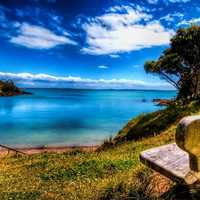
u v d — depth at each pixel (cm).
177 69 3106
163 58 3134
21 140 3644
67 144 3322
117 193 476
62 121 5859
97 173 810
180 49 3020
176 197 352
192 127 240
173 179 283
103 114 7406
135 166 778
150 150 360
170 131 1519
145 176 490
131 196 436
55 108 9606
